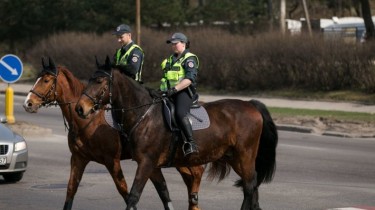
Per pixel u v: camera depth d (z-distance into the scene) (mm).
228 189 14633
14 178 15328
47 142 22062
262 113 12109
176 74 11375
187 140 11094
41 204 12836
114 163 11594
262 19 65375
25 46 70875
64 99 11734
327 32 41375
